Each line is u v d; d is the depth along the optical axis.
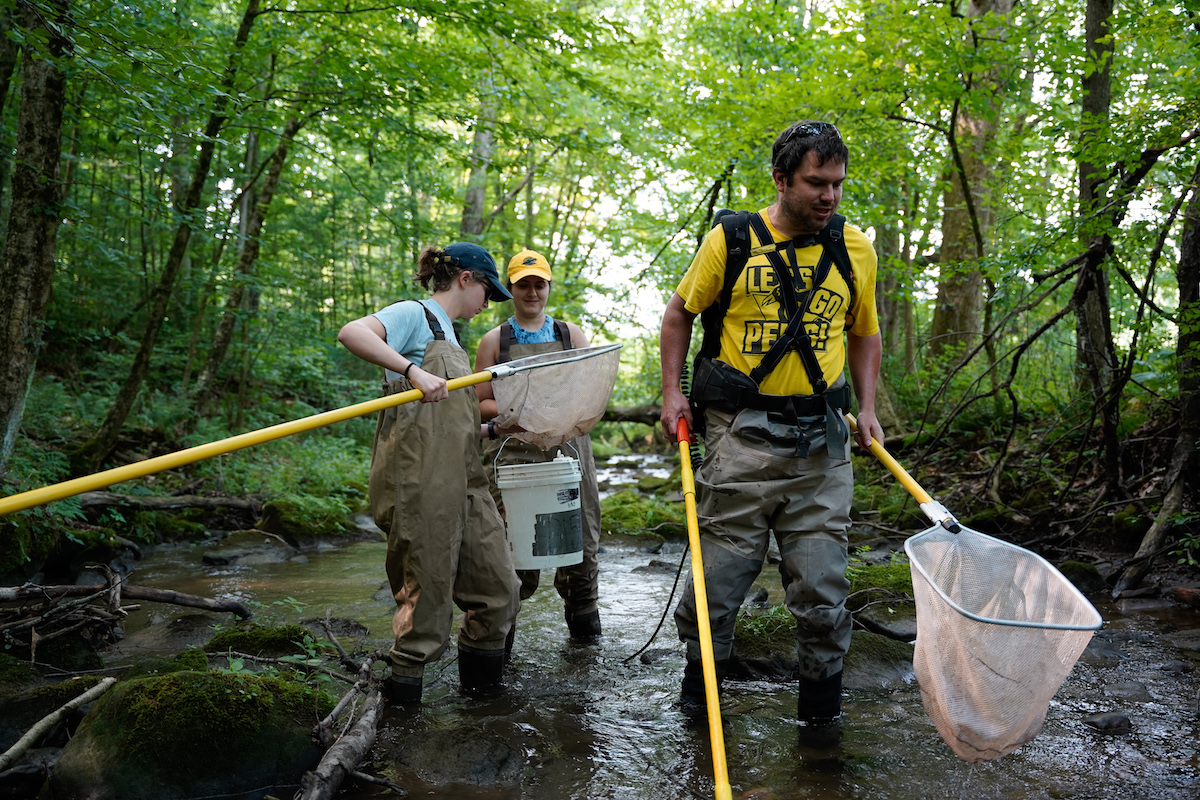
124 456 7.97
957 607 1.98
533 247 17.69
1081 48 5.89
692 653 2.85
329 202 13.91
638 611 4.49
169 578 5.36
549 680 3.28
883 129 8.18
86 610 3.61
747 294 2.62
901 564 4.63
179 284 8.38
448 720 2.82
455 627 4.11
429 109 7.80
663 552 6.47
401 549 2.87
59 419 8.53
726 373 2.66
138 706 2.35
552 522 3.35
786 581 2.76
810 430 2.62
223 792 2.29
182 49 4.48
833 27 7.73
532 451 3.77
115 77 4.25
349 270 15.97
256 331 11.10
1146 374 6.75
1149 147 4.64
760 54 10.30
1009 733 2.06
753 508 2.67
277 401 12.88
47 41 4.16
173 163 9.84
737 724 2.80
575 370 3.19
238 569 5.72
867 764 2.46
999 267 5.48
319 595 4.82
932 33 6.92
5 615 3.45
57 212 5.21
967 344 9.96
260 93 7.73
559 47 7.40
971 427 8.05
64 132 8.30
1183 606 4.40
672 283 10.65
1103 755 2.50
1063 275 5.74
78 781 2.22
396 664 2.93
